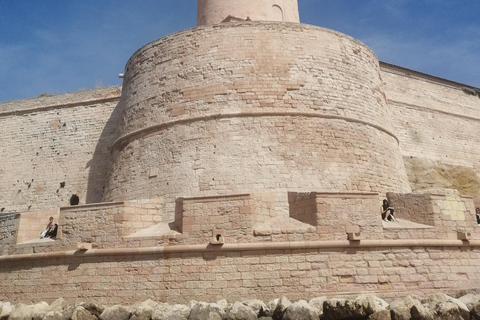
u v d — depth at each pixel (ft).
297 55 51.06
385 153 51.83
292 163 45.09
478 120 81.20
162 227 34.65
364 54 57.00
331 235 31.50
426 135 72.49
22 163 74.49
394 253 31.89
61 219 35.96
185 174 45.78
